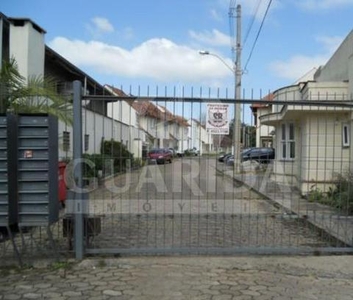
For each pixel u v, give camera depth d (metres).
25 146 5.89
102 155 7.49
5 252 6.52
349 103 6.49
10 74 8.94
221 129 8.69
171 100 6.42
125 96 6.29
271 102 6.44
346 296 4.92
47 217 5.90
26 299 4.77
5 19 14.45
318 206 11.70
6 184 5.79
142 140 8.30
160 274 5.59
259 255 6.50
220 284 5.25
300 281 5.40
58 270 5.72
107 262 6.05
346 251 6.62
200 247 6.79
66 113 9.29
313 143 13.94
